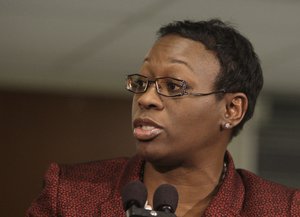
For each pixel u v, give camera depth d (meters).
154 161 3.15
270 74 12.50
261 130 14.26
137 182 2.77
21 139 13.70
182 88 3.09
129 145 14.01
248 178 3.53
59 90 13.87
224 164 3.43
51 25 9.49
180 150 3.14
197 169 3.26
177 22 3.32
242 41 3.38
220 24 3.40
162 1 8.17
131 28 9.53
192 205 3.29
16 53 11.46
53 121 13.84
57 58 11.76
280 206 3.32
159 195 2.75
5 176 13.57
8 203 13.52
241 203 3.32
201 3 8.14
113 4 8.45
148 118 3.07
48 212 3.27
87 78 13.38
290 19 8.69
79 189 3.32
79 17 9.05
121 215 3.23
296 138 14.33
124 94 14.00
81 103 13.95
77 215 3.22
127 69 12.39
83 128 13.92
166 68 3.10
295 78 12.70
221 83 3.21
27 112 13.76
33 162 13.70
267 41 10.07
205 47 3.20
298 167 14.34
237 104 3.32
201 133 3.17
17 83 13.59
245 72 3.33
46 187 3.34
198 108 3.14
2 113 13.70
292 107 14.28
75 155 13.87
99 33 9.88
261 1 7.99
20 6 8.66
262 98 14.09
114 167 3.53
